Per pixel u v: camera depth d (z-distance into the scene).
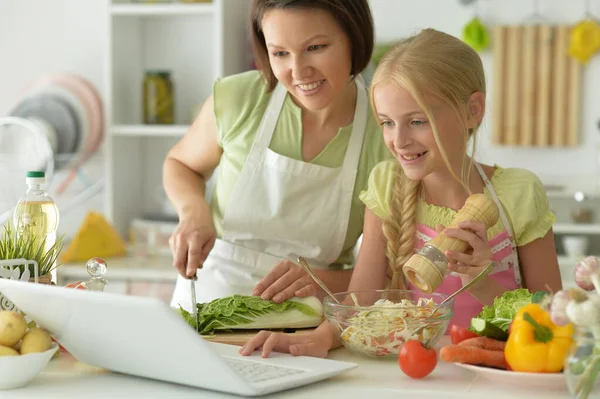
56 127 4.32
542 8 4.38
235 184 2.31
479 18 4.42
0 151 4.27
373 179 2.11
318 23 1.91
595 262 1.37
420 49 1.81
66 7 4.73
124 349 1.37
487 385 1.40
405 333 1.55
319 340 1.61
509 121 4.43
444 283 2.00
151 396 1.34
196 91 4.57
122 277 3.92
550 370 1.37
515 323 1.40
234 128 2.32
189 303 2.34
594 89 4.34
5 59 4.81
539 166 4.43
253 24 2.12
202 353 1.27
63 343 1.48
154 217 4.37
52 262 1.75
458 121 1.83
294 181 2.25
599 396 1.24
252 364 1.46
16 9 4.79
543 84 4.38
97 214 4.21
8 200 4.23
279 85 2.29
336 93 2.00
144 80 4.40
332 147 2.25
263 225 2.29
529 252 2.03
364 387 1.39
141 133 4.32
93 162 4.63
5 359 1.35
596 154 4.35
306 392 1.36
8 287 1.37
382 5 4.50
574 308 1.21
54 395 1.35
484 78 1.95
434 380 1.44
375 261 2.07
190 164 2.49
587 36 4.30
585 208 4.17
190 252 2.17
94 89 4.39
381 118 1.81
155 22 4.59
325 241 2.28
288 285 1.85
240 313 1.76
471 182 2.00
